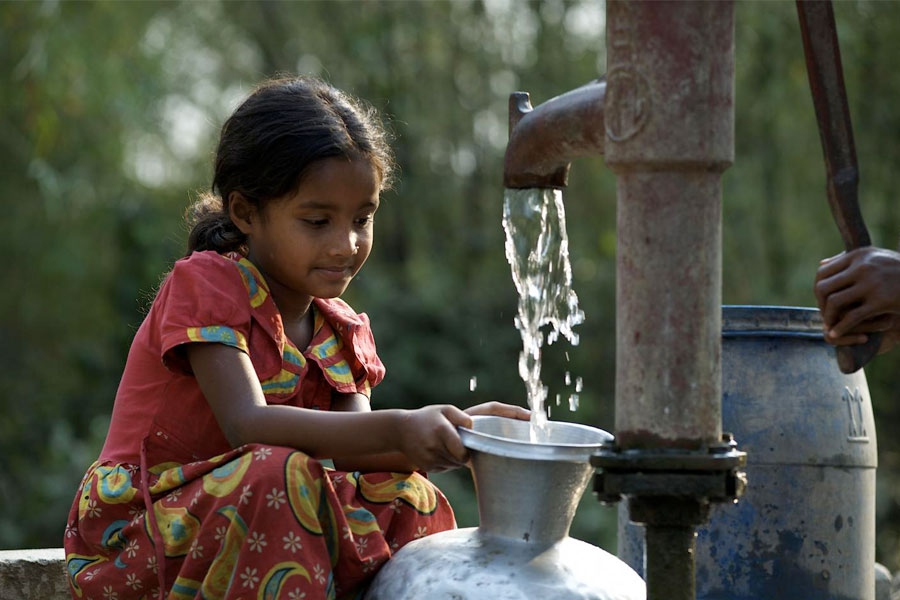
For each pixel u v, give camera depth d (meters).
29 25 10.05
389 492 2.53
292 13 13.21
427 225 12.73
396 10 12.42
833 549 2.97
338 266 2.54
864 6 9.49
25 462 10.77
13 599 3.22
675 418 1.97
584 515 8.83
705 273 1.98
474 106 12.46
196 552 2.23
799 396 2.97
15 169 11.37
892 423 8.83
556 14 11.91
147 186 12.80
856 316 2.31
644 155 1.96
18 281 12.16
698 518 1.97
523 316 2.39
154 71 11.41
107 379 11.58
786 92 10.08
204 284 2.46
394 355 10.67
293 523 2.20
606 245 11.09
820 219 10.26
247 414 2.36
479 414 2.50
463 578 2.16
